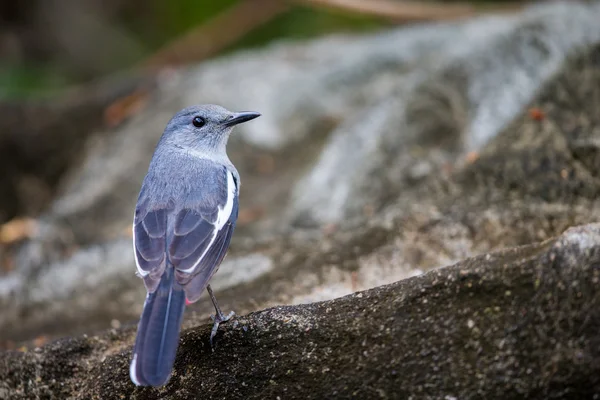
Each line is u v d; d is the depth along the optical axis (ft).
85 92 62.23
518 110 43.19
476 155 37.19
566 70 39.47
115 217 47.93
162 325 22.72
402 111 46.50
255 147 52.01
